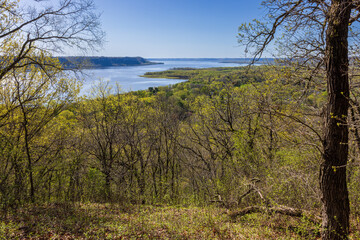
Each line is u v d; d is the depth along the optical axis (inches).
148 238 250.2
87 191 479.2
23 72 463.8
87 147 634.2
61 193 469.7
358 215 252.1
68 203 385.4
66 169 461.4
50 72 418.3
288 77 221.9
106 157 706.8
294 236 230.7
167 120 748.6
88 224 291.6
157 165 776.9
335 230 172.4
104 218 331.0
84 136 660.1
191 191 616.7
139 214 357.1
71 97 509.0
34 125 494.3
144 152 776.3
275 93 257.8
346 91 167.8
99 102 685.3
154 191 663.8
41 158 495.8
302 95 229.0
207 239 248.7
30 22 321.7
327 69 172.7
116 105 693.9
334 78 168.1
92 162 649.0
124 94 722.8
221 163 513.3
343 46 164.2
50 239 236.7
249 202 381.7
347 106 168.4
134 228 279.6
